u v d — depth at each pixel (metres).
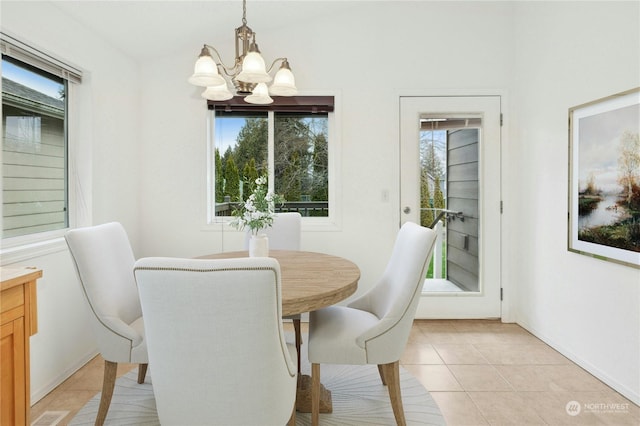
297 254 2.58
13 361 1.30
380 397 2.17
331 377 2.40
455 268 3.51
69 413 2.02
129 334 1.77
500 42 3.42
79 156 2.73
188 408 1.30
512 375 2.43
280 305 1.26
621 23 2.17
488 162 3.44
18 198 2.25
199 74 1.83
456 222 3.48
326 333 1.85
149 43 3.12
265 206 2.20
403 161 3.46
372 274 3.48
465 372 2.47
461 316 3.49
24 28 2.11
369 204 3.46
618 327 2.22
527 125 3.20
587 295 2.48
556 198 2.80
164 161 3.44
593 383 2.33
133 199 3.34
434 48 3.42
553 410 2.04
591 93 2.42
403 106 3.45
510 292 3.44
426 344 2.93
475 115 3.44
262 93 2.25
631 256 2.10
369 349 1.78
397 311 1.78
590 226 2.42
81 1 2.38
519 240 3.36
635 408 2.05
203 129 3.45
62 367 2.39
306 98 3.45
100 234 1.99
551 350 2.82
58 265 2.38
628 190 2.12
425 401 2.12
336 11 3.39
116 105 3.06
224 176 3.57
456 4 3.42
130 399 2.13
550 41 2.85
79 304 2.57
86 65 2.67
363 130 3.45
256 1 2.90
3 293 1.25
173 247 3.47
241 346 1.23
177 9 2.75
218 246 3.48
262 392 1.29
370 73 3.44
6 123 2.15
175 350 1.25
